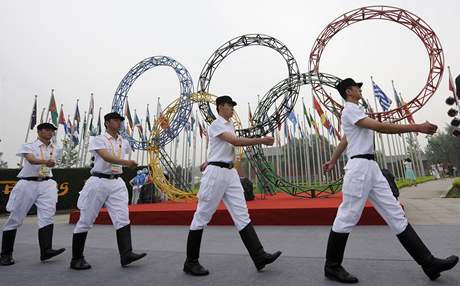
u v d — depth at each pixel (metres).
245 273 2.88
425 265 2.41
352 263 3.02
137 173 13.00
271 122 10.02
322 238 4.54
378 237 4.37
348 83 2.86
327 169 3.19
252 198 9.29
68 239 5.47
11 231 3.68
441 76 9.31
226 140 3.00
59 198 12.98
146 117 23.34
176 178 13.38
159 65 14.16
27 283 2.79
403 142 29.36
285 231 5.35
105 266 3.37
